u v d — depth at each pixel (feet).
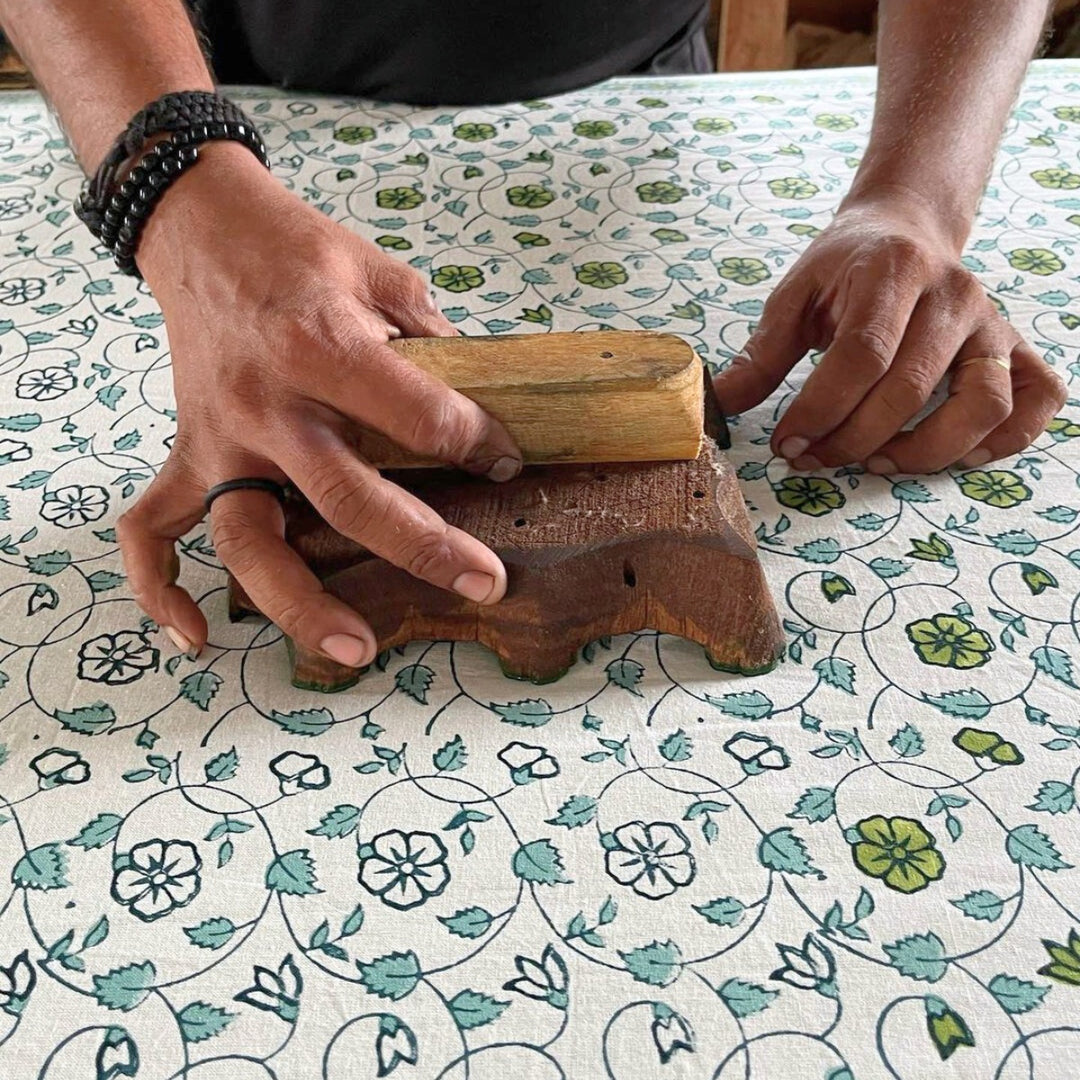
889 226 2.79
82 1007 1.73
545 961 1.76
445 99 4.54
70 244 3.75
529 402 2.21
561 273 3.48
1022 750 2.06
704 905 1.83
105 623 2.40
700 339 3.15
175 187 2.41
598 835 1.94
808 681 2.22
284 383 2.13
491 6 4.24
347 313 2.16
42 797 2.04
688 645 2.33
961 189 3.00
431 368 2.24
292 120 4.46
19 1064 1.65
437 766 2.08
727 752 2.08
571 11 4.33
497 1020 1.69
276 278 2.19
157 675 2.28
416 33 4.32
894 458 2.70
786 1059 1.63
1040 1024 1.66
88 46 2.60
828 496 2.68
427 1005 1.71
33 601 2.46
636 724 2.15
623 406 2.21
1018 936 1.77
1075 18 6.73
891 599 2.39
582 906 1.84
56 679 2.28
